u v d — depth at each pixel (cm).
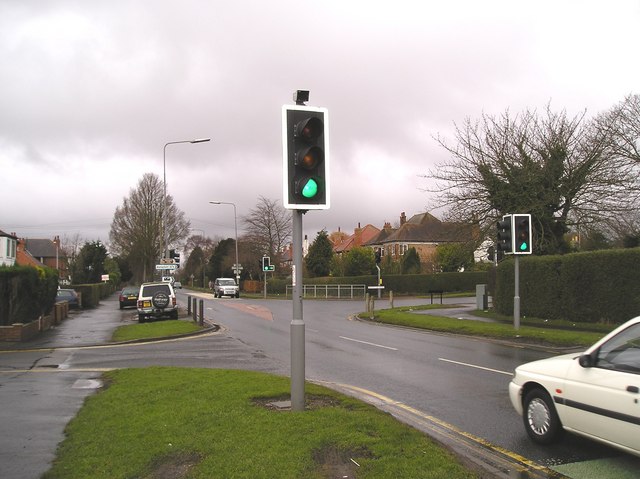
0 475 510
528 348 1463
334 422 602
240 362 1251
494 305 2425
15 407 801
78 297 3675
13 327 1764
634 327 522
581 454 564
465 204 2653
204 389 809
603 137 2498
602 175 2428
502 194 2495
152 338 1786
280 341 1695
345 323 2375
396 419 647
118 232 7462
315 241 6606
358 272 5703
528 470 518
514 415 734
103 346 1655
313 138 638
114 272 8206
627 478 495
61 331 2111
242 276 7150
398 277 5156
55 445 604
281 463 486
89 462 525
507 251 1652
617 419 502
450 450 543
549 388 586
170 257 3356
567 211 2520
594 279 1817
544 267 2055
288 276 6912
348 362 1230
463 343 1590
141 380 923
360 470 474
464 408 776
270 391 781
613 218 2561
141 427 619
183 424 618
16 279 1891
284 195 632
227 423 611
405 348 1478
